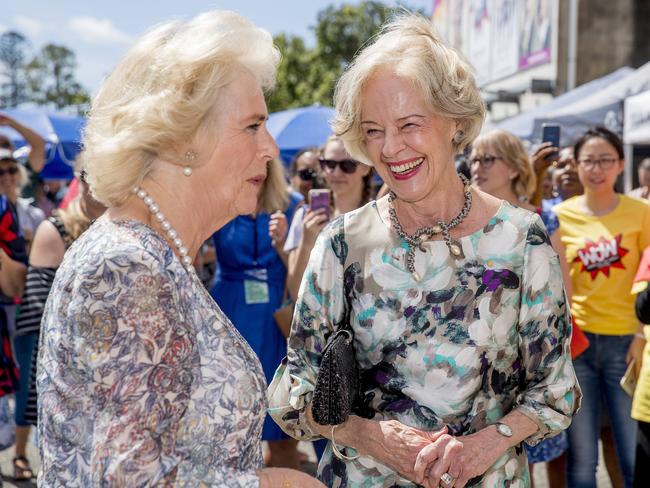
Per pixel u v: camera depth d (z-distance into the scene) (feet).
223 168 4.82
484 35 75.46
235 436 4.59
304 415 6.66
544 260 6.35
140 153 4.57
